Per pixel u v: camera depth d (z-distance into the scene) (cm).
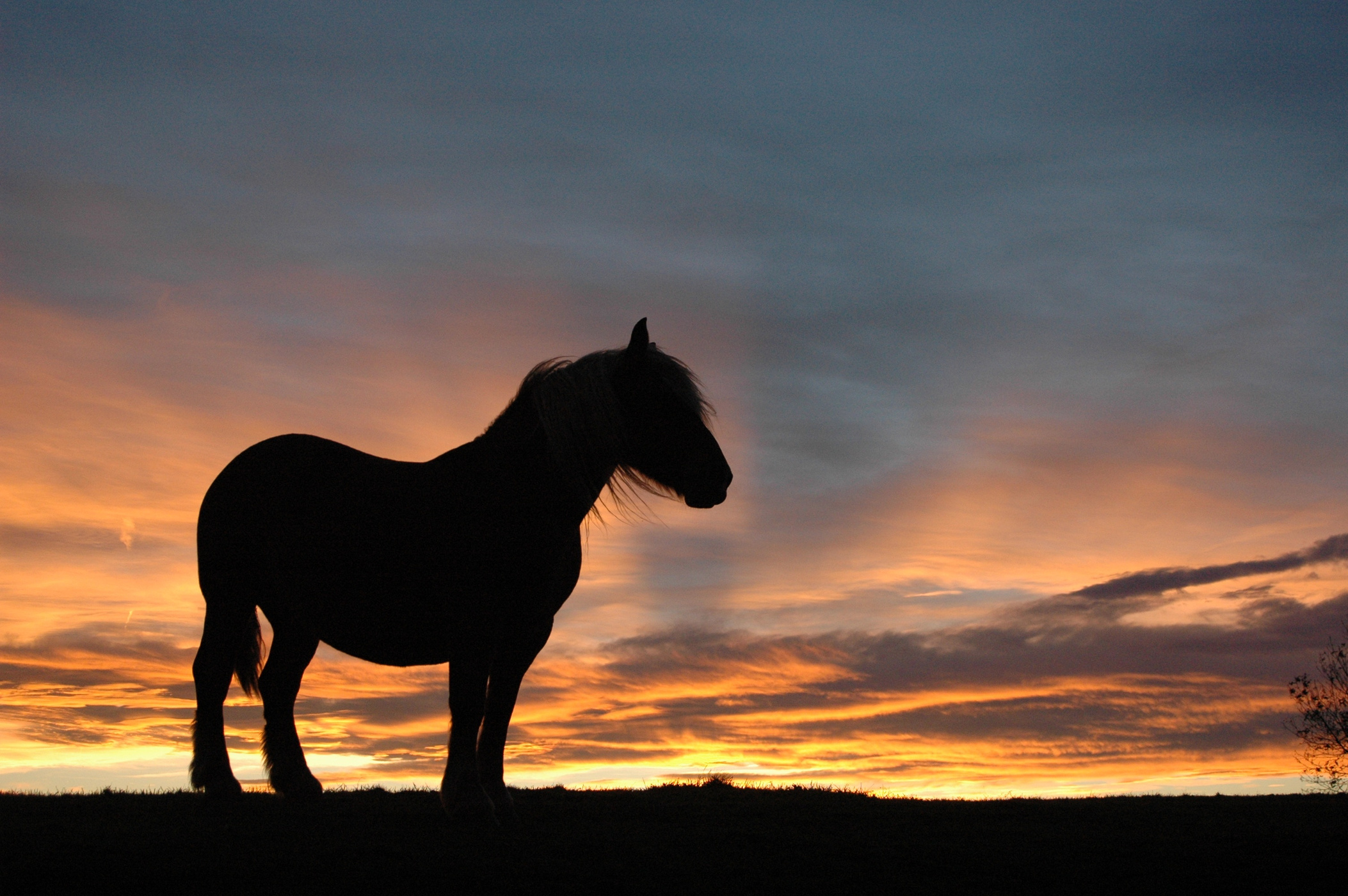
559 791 854
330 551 636
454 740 593
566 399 599
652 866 554
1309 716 1024
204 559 705
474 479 610
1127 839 671
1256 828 716
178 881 493
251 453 709
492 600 595
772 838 642
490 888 499
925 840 661
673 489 624
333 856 535
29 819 612
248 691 719
